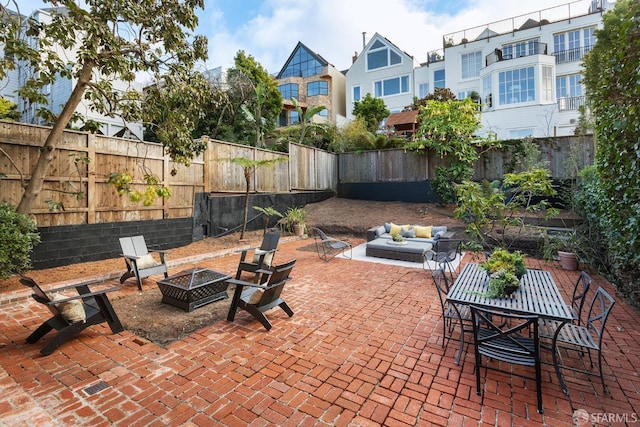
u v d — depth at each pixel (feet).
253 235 33.30
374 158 47.01
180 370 9.62
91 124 20.72
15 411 7.66
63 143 20.27
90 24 14.73
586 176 24.68
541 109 53.26
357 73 78.13
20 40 14.94
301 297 16.30
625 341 11.43
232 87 49.88
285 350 10.88
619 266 15.76
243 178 34.27
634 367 9.77
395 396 8.48
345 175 49.49
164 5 17.99
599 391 8.63
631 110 10.69
